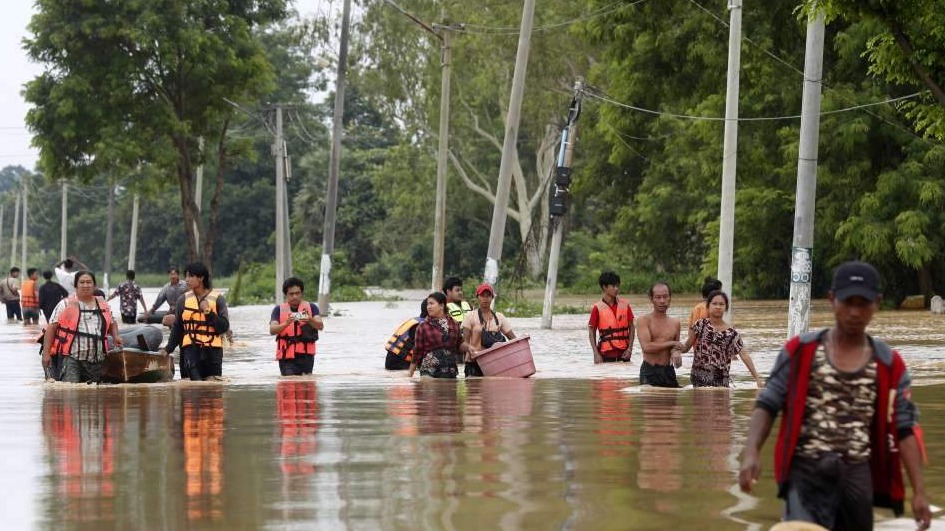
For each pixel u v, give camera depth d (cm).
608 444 1625
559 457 1508
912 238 6362
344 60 7344
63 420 1962
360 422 1908
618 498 1230
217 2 8100
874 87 6391
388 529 1091
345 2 7375
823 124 6450
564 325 5828
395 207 13338
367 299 10619
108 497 1254
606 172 9850
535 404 2186
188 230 8231
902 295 7169
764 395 951
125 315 5294
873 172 6738
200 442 1673
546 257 12900
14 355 3922
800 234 3616
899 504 938
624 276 11181
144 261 19912
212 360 2750
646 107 7006
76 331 2661
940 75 3186
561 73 10262
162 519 1144
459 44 10319
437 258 6469
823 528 880
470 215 12938
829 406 928
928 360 3269
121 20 7669
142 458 1525
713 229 7238
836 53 6531
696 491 1268
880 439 925
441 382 2727
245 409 2127
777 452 939
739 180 7312
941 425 1819
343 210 15500
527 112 10625
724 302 2439
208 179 17725
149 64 7938
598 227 14500
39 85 7912
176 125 7850
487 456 1517
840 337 931
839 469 918
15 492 1285
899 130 6531
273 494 1262
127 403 2250
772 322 5550
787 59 6378
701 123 6888
